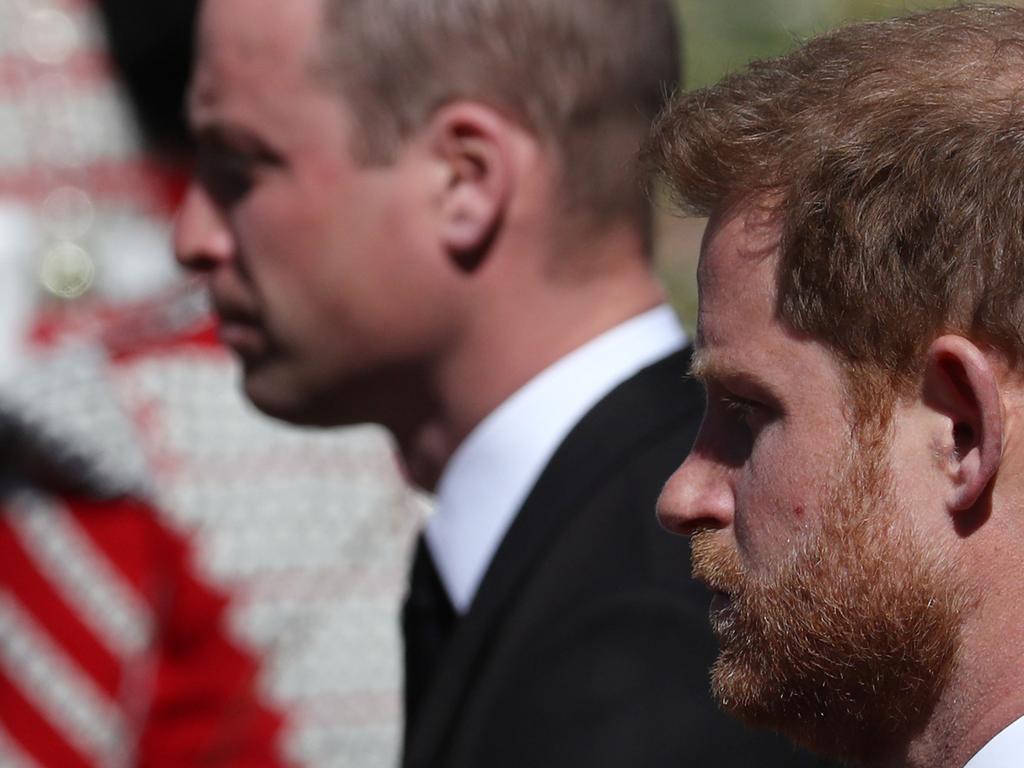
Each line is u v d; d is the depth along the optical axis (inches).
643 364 311.6
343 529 474.9
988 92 173.6
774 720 186.4
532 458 309.9
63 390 455.8
